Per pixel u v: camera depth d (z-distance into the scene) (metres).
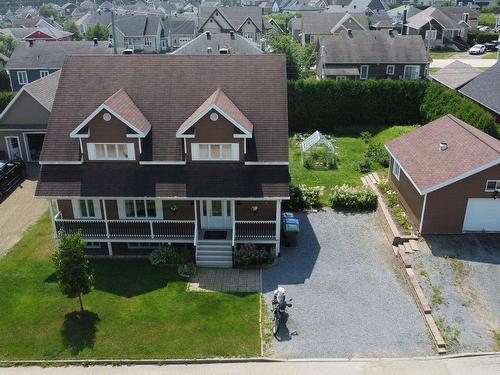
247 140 26.39
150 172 26.19
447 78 50.53
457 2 144.88
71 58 29.81
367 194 31.36
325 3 151.88
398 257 25.80
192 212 27.06
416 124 46.91
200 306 22.86
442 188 25.67
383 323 21.64
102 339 20.94
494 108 39.34
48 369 19.58
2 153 39.81
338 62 59.28
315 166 37.62
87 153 26.36
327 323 21.70
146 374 19.28
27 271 25.70
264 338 20.97
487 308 22.09
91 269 23.56
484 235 26.69
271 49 61.84
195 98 28.03
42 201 33.62
